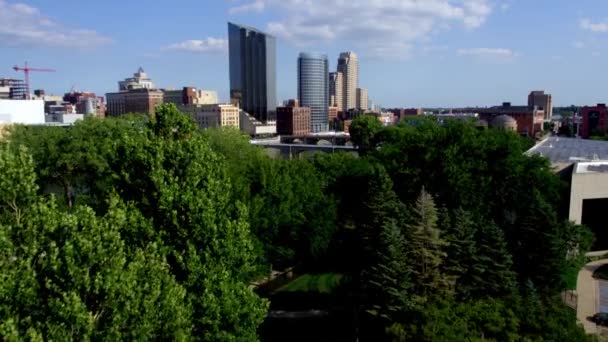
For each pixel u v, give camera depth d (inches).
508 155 1929.1
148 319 653.9
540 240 1417.3
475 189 1843.0
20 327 571.8
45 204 649.6
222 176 927.7
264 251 1691.7
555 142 3661.4
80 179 2379.4
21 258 594.2
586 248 1872.5
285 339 1354.6
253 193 1806.1
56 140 2294.5
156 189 804.0
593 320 1411.2
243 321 824.9
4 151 745.0
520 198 1856.5
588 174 2026.3
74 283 592.1
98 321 618.8
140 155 820.6
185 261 791.7
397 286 1208.2
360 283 1405.0
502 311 910.4
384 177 1654.8
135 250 711.7
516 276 1359.5
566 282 1547.7
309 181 1966.0
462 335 854.5
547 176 1915.6
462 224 1321.4
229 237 820.6
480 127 2425.0
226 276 802.8
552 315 895.1
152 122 919.7
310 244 1870.1
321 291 1756.9
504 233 1565.0
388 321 1222.9
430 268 1247.5
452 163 1888.5
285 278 1913.1
